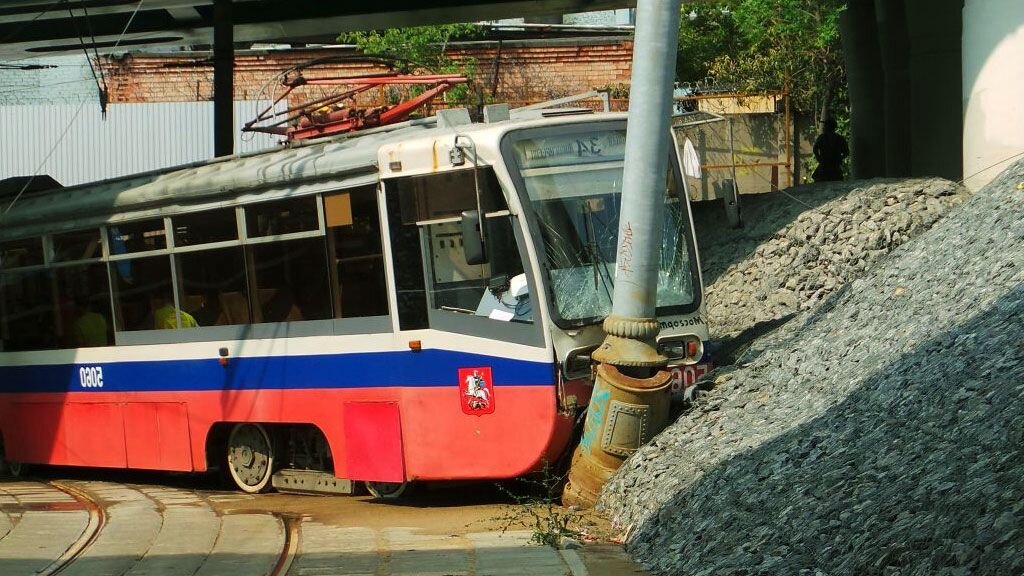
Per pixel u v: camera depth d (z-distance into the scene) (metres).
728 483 8.98
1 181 17.16
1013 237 11.19
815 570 6.78
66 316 15.38
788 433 9.39
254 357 13.05
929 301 11.04
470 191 11.27
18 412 16.16
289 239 12.67
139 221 14.34
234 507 12.53
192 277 13.73
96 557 9.79
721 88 37.25
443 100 35.59
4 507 13.11
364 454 11.99
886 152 26.44
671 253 11.90
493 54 39.25
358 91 14.56
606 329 10.94
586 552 9.20
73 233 15.23
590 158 11.55
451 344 11.39
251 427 13.48
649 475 10.25
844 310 12.55
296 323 12.62
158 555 9.81
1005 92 17.11
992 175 17.47
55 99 40.66
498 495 12.28
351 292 12.10
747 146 35.59
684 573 7.98
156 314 14.18
